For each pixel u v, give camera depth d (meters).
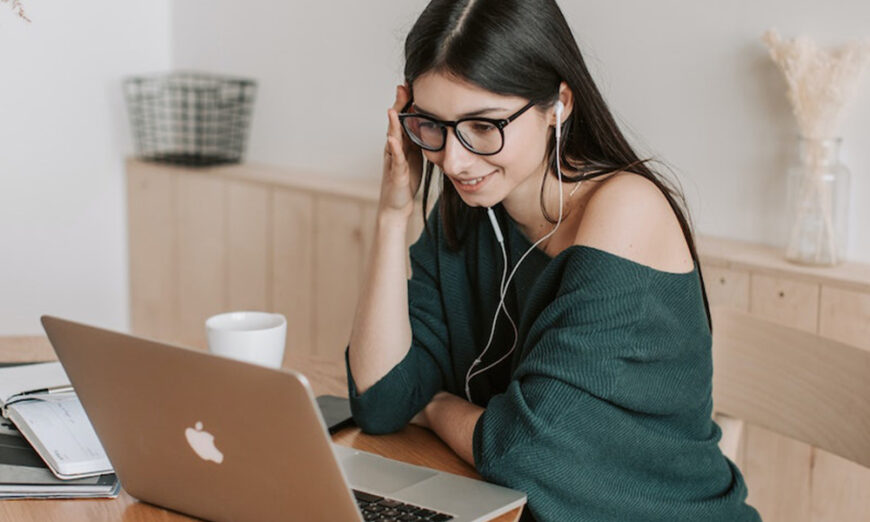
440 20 1.29
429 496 1.22
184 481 1.15
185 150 3.27
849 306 1.93
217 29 3.17
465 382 1.57
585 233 1.36
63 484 1.21
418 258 1.61
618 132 1.44
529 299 1.41
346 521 1.05
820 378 1.55
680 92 2.26
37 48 3.04
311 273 2.80
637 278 1.32
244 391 1.02
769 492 2.15
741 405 1.66
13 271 3.12
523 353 1.36
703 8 2.20
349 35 2.84
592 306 1.30
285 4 2.99
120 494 1.24
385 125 2.80
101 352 1.10
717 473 1.44
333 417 1.50
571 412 1.26
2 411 1.39
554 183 1.44
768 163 2.16
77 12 3.09
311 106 2.98
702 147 2.25
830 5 2.03
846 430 1.52
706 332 1.44
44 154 3.11
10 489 1.20
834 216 2.01
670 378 1.38
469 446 1.35
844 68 1.94
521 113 1.32
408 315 1.50
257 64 3.10
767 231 2.18
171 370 1.06
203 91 3.17
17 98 3.04
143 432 1.14
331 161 2.96
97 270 3.27
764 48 2.12
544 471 1.25
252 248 2.95
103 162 3.22
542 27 1.33
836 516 2.07
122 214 3.29
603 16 2.35
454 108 1.30
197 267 3.12
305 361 1.75
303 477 1.04
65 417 1.36
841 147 2.07
